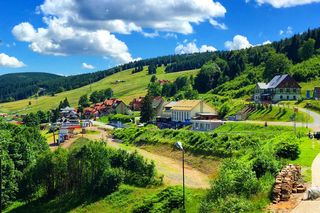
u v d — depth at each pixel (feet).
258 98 542.57
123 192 224.74
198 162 287.69
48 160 247.09
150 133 396.57
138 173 241.35
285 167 132.16
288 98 508.53
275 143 200.54
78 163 241.55
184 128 426.92
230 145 278.26
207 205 120.16
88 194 232.12
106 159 239.30
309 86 591.37
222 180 129.39
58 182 246.47
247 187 122.31
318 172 136.98
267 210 102.58
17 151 279.69
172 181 242.17
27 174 251.80
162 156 330.13
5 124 335.88
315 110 398.62
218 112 467.52
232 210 108.58
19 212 235.40
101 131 510.17
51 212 228.43
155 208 191.01
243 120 400.06
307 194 108.47
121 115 637.30
